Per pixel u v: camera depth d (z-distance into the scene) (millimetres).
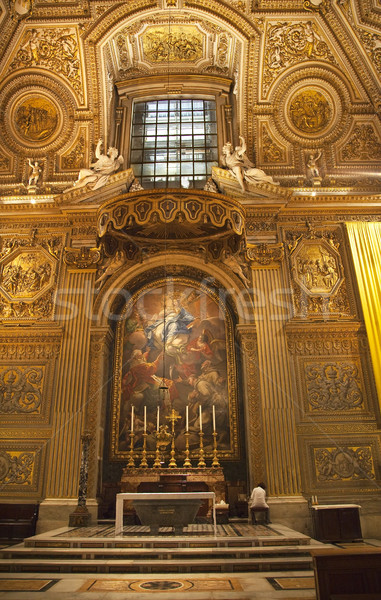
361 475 9922
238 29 12320
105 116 13023
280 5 11844
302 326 10977
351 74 12688
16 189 12586
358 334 11039
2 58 12375
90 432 10164
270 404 10305
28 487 9836
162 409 11062
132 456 10195
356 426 10281
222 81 14070
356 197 12086
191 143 13781
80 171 12242
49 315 11203
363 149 12945
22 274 11680
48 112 13164
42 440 10164
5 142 12906
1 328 10961
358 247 11750
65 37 12273
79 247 11641
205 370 11391
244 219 10172
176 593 5031
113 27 12219
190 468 9539
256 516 9109
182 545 6875
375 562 4000
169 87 14078
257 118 13164
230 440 10820
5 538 8977
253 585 5395
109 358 11398
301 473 9898
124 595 4949
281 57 12703
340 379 10688
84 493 9172
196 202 9672
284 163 12906
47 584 5543
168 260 11758
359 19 11781
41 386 10617
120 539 7004
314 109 13234
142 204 9617
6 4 11445
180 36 13445
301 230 11992
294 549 6656
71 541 6961
